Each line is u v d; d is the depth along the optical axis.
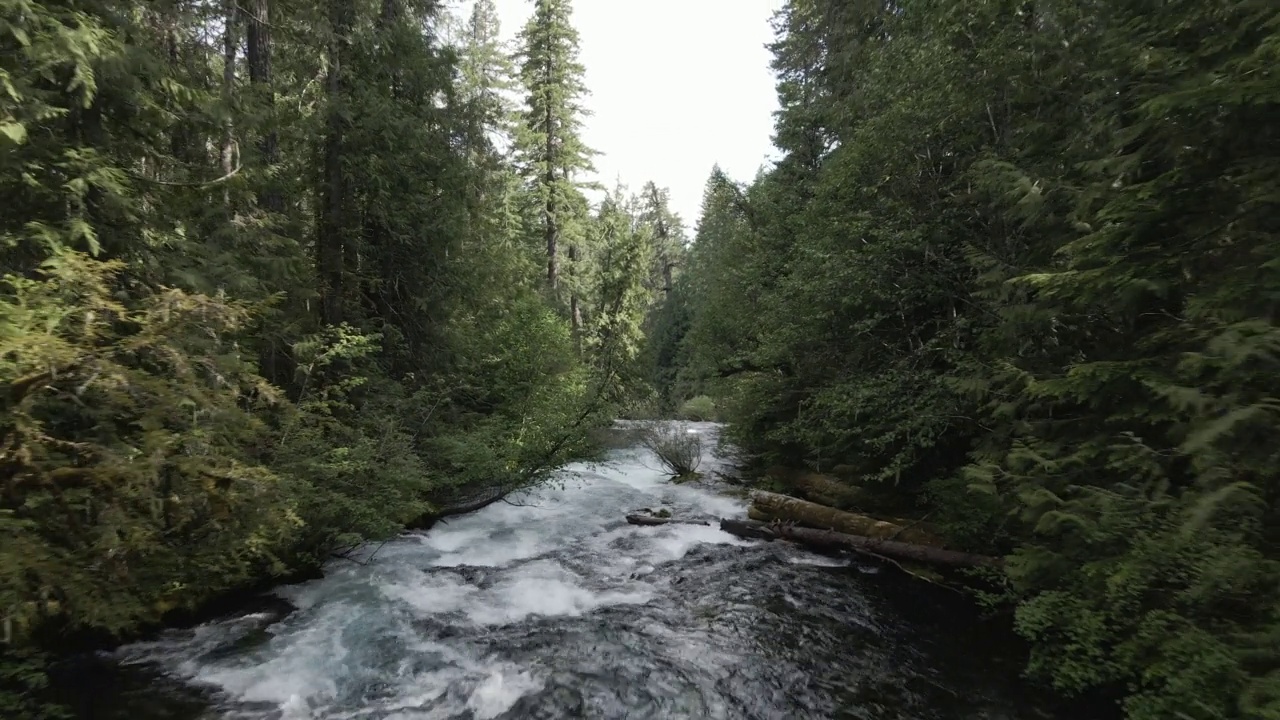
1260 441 3.85
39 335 3.36
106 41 5.29
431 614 6.80
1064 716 4.83
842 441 10.24
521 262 18.72
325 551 7.80
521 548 9.27
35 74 4.76
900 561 8.24
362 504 7.59
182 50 7.84
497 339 13.87
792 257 14.01
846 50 14.23
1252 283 4.11
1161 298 5.09
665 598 7.40
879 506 10.09
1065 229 6.66
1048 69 7.30
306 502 6.96
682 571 8.31
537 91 24.39
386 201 10.84
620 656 5.93
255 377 5.15
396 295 11.86
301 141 9.94
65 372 3.55
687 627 6.60
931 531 8.28
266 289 7.95
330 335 9.23
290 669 5.50
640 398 19.80
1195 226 4.77
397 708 4.99
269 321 8.36
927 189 9.16
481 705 5.07
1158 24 5.30
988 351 7.64
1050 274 5.40
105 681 5.09
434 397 11.32
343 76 10.21
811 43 16.78
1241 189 4.50
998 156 7.61
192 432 4.36
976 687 5.32
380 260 11.66
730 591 7.60
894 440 9.07
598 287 25.86
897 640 6.25
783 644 6.19
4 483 3.51
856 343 10.44
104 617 4.61
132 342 3.85
